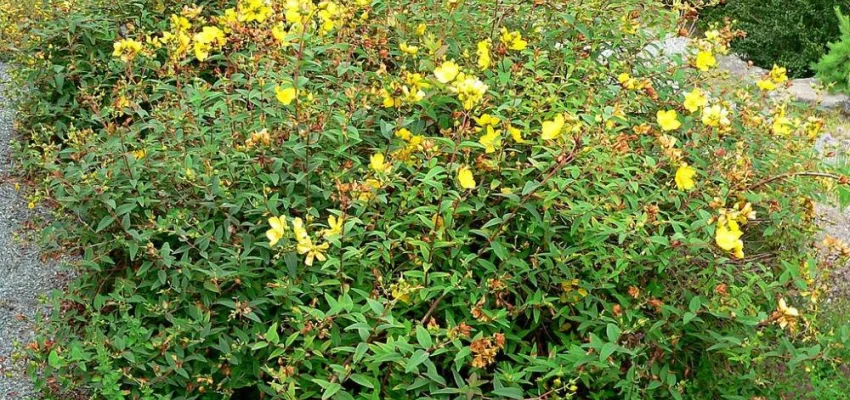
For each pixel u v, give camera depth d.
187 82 3.41
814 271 2.58
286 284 2.40
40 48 4.14
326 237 2.29
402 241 2.54
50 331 2.70
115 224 2.84
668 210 2.77
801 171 3.01
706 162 2.88
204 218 2.73
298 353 2.21
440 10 3.19
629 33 3.31
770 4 6.86
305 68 2.96
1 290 3.29
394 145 2.80
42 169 3.73
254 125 2.85
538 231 2.58
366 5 3.28
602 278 2.51
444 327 2.47
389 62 3.34
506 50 2.99
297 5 2.75
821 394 2.59
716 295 2.43
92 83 4.06
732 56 6.80
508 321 2.51
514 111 2.79
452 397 2.43
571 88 3.11
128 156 2.80
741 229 3.08
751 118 3.07
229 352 2.42
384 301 2.23
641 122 3.06
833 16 6.59
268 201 2.56
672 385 2.38
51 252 3.21
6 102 4.47
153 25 4.04
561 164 2.40
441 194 2.39
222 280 2.54
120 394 2.38
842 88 5.83
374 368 2.18
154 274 2.76
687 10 3.40
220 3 4.17
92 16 4.07
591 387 2.53
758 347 2.39
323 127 2.71
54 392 2.78
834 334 2.72
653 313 2.57
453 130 2.88
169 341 2.45
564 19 3.22
